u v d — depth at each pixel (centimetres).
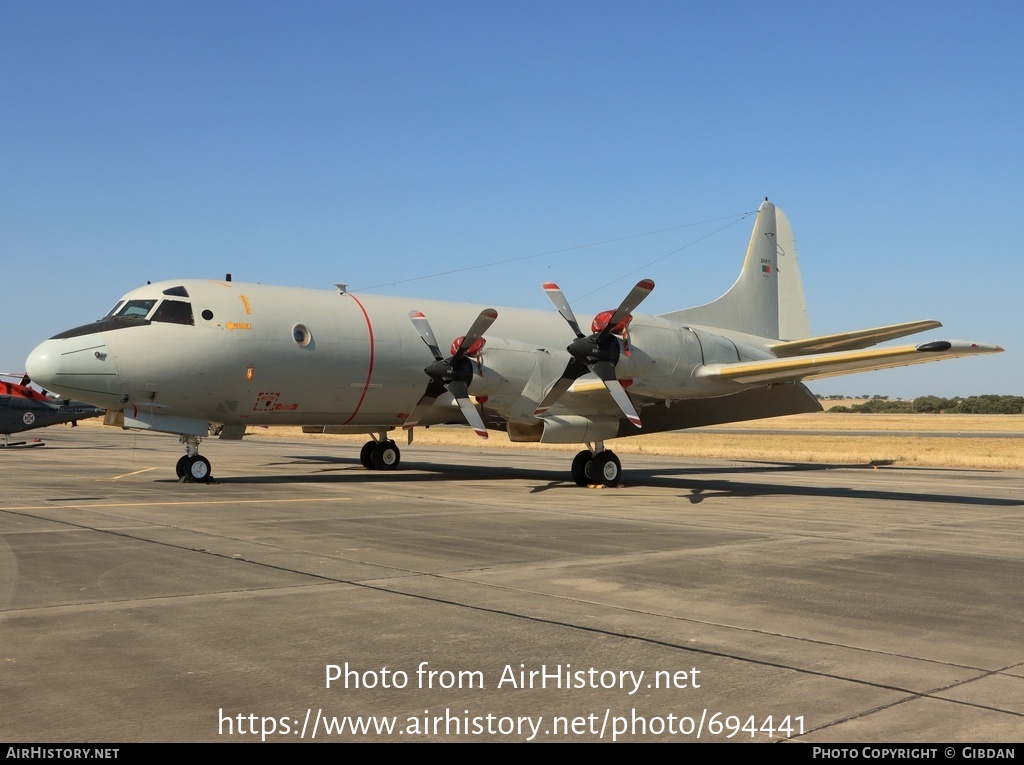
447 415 2120
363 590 822
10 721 483
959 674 588
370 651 624
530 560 1003
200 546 1056
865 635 686
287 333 1875
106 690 534
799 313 2677
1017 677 582
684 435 6756
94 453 3434
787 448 4712
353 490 1858
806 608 776
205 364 1786
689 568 965
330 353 1923
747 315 2539
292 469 2550
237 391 1847
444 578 887
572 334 2323
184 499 1598
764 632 691
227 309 1828
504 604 775
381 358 1989
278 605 756
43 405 3831
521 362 1980
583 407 2070
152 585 830
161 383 1766
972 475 2783
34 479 2048
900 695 545
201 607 744
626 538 1197
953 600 816
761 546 1140
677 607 773
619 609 762
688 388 1997
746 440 5797
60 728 474
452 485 2047
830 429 8238
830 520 1457
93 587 817
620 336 1884
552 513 1489
